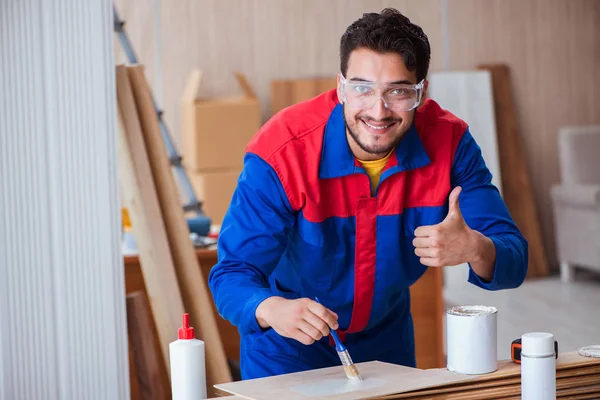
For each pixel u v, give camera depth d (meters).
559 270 7.70
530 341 1.63
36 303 2.24
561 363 1.73
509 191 7.51
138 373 3.11
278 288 2.30
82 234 2.27
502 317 6.00
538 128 7.70
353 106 1.90
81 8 2.23
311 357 2.26
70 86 2.23
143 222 3.17
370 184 2.11
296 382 1.71
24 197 2.21
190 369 1.68
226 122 6.65
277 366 2.24
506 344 5.22
